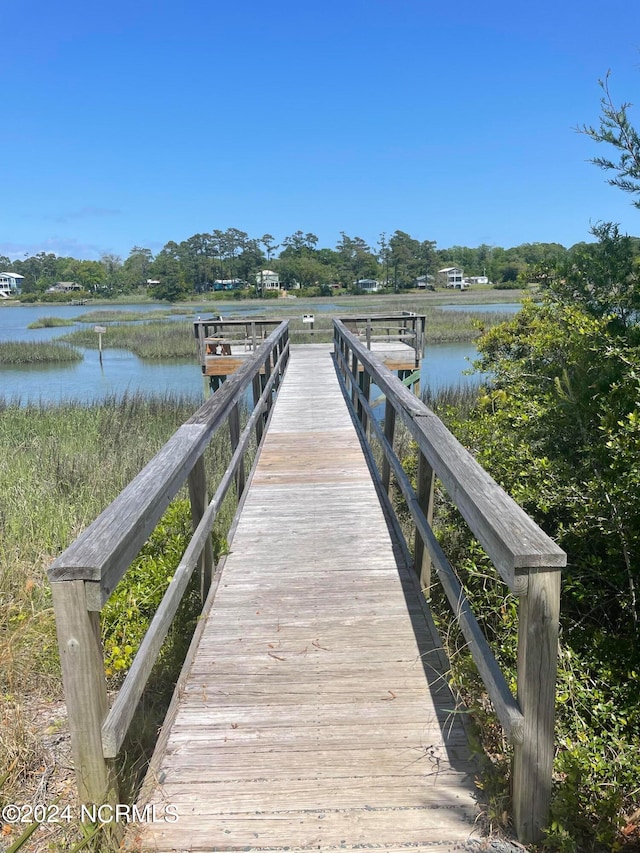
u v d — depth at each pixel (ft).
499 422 14.75
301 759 7.29
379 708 8.14
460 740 7.59
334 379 35.99
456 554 13.79
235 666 9.11
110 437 33.63
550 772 5.99
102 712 5.65
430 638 9.78
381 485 16.34
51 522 16.88
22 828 6.46
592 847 6.45
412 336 41.34
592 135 12.27
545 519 12.42
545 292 15.92
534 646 5.69
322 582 11.68
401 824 6.37
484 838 6.19
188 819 6.46
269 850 6.08
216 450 29.45
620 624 10.87
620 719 8.43
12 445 31.19
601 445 10.84
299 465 19.25
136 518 6.17
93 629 5.47
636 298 13.10
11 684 9.21
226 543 13.01
